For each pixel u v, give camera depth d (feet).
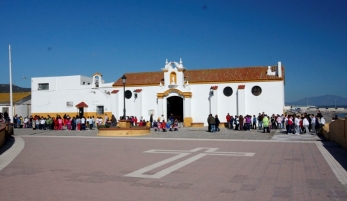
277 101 133.39
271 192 30.63
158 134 103.60
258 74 140.15
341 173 39.29
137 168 43.27
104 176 38.29
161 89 147.54
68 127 131.95
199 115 143.64
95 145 72.69
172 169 42.52
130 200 28.22
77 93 166.09
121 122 104.68
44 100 170.60
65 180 36.35
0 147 69.31
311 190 31.27
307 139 82.89
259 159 50.70
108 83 175.83
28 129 138.00
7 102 176.55
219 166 44.65
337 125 70.90
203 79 144.25
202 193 30.42
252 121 133.49
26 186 33.63
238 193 30.35
